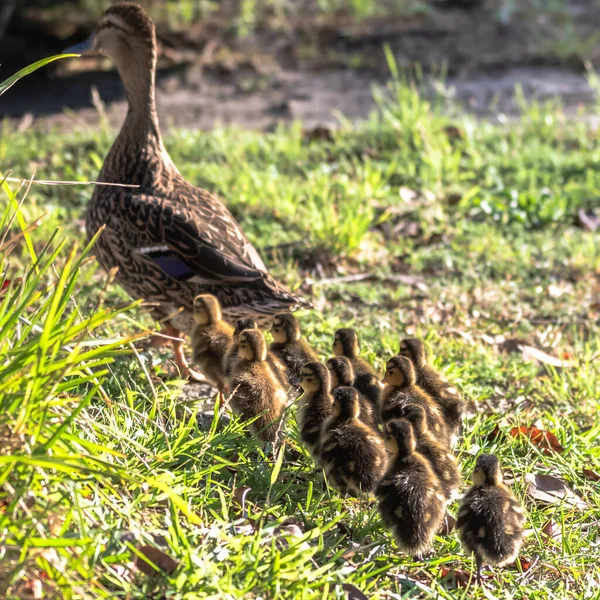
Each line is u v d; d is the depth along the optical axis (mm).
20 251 10828
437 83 18375
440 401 7453
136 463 6184
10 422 5062
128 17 8727
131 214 8438
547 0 26375
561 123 17547
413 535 5953
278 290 8305
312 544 6125
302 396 7055
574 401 8609
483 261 12031
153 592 5148
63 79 19797
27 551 4773
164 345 8906
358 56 22078
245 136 15984
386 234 12773
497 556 5961
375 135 16031
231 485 6594
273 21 24062
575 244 12539
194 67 20922
